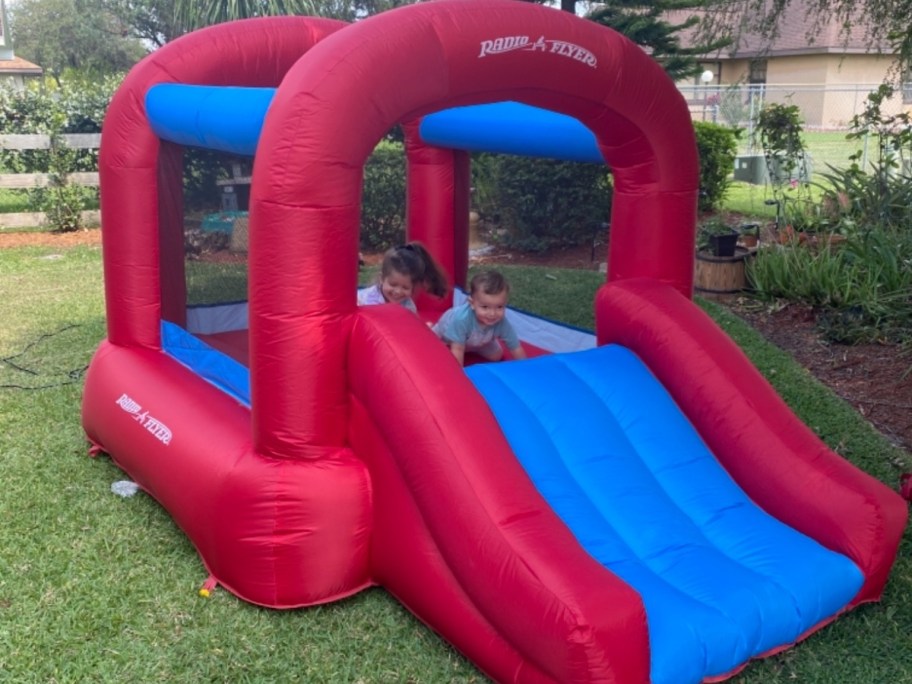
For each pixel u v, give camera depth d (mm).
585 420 3627
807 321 7719
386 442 3301
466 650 3115
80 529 4082
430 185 6039
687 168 3975
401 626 3387
